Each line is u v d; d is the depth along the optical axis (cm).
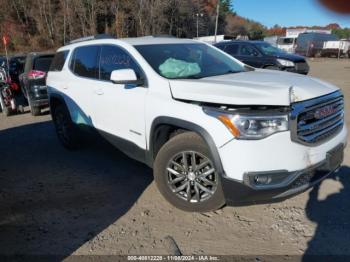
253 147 309
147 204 404
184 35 6781
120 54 454
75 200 422
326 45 3438
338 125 367
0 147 663
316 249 311
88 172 508
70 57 563
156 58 425
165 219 370
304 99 324
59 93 574
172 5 6131
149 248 323
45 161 568
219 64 461
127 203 408
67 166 538
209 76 413
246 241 327
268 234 336
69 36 5762
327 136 347
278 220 358
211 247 321
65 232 355
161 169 379
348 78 1533
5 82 981
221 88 343
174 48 460
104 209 397
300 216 362
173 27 6431
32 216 389
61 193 443
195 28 6988
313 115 327
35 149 638
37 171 525
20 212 399
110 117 460
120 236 344
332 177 442
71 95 543
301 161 321
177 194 376
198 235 340
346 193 403
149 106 389
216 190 346
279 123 310
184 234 343
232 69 459
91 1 5619
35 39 5681
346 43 3325
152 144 397
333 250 309
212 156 330
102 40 498
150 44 454
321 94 341
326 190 411
